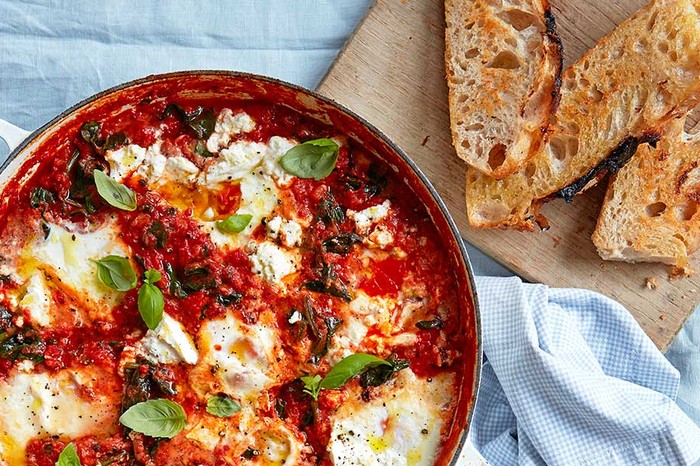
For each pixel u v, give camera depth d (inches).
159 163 24.0
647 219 25.6
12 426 23.6
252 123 24.3
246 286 23.7
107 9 26.9
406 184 24.4
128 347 23.5
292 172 23.8
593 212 26.3
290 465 23.4
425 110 26.4
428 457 23.6
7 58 26.9
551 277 26.4
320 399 23.6
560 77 25.4
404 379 23.9
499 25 25.6
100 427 23.7
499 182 25.9
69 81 26.8
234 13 27.0
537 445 25.5
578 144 25.7
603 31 26.2
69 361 23.7
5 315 23.7
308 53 27.1
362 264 24.1
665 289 26.2
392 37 26.4
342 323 23.9
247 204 24.0
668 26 25.0
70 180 24.2
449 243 23.8
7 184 23.6
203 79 23.6
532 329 25.4
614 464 25.4
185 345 23.5
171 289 23.7
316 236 24.0
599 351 26.2
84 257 23.9
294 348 23.7
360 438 23.6
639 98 25.3
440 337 24.1
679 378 25.8
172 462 23.5
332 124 24.5
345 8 27.1
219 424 23.5
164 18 27.0
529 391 25.5
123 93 23.6
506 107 25.5
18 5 26.9
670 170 25.5
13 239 24.0
